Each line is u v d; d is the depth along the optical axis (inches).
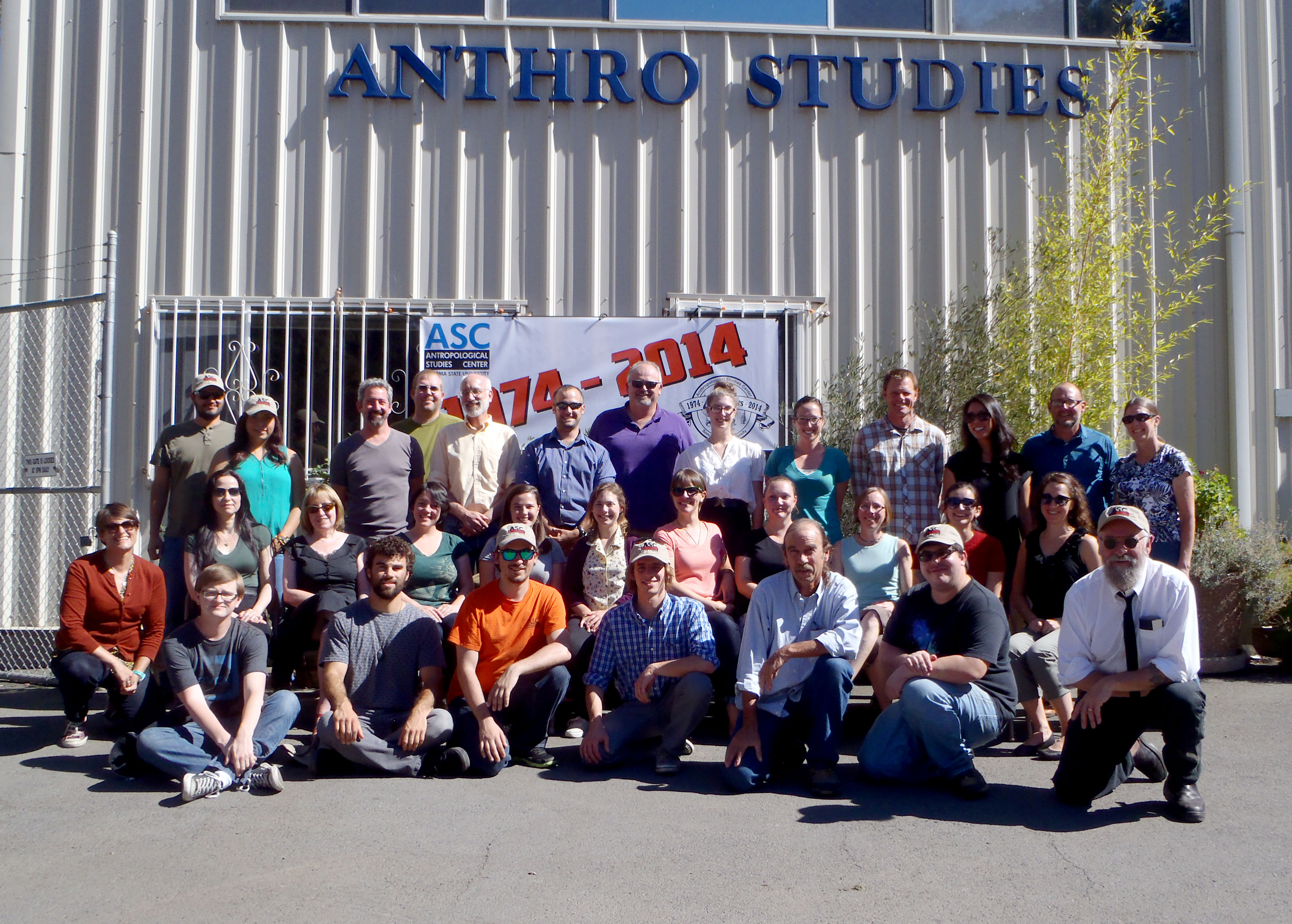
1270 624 263.4
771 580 183.2
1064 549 197.2
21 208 281.0
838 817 153.7
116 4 283.6
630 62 291.1
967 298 294.5
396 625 185.3
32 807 158.4
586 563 212.4
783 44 294.5
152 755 167.6
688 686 178.9
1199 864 133.2
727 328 279.6
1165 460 216.4
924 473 230.7
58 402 276.5
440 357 276.7
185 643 176.1
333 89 285.0
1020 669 191.2
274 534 230.7
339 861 135.0
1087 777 156.9
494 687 181.6
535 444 233.9
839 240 293.4
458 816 153.8
